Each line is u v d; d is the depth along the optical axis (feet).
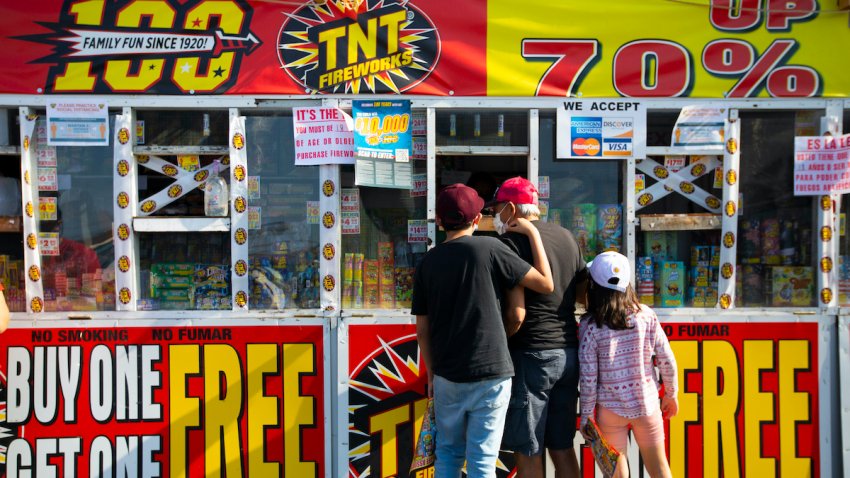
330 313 11.46
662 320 11.63
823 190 11.71
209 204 11.66
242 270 11.50
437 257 9.39
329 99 11.46
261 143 11.62
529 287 9.45
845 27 11.64
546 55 11.56
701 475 11.60
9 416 11.35
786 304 11.89
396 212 11.75
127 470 11.41
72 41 11.35
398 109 11.51
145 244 11.75
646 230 11.77
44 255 11.57
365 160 11.43
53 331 11.35
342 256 11.68
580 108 11.57
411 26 11.50
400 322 11.46
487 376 9.02
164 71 11.42
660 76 11.60
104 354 11.39
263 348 11.46
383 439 11.51
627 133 11.64
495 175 12.03
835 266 11.69
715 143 11.69
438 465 9.55
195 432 11.43
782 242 11.96
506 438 9.89
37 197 11.55
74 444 11.38
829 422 11.64
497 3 11.51
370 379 11.50
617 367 9.84
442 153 11.71
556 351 9.84
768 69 11.63
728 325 11.62
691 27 11.59
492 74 11.54
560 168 11.79
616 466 9.39
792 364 11.61
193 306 11.64
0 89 11.33
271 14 11.44
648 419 9.83
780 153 11.94
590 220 11.82
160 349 11.41
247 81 11.44
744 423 11.61
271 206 11.61
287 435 11.48
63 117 11.39
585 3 11.54
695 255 11.89
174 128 11.67
